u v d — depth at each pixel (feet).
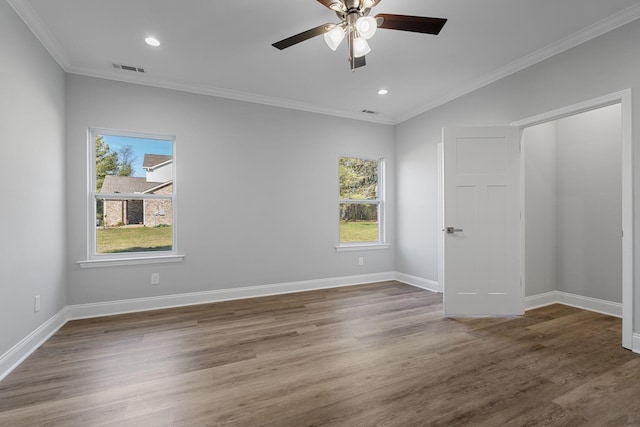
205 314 10.76
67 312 10.10
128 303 10.96
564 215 12.14
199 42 8.99
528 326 9.57
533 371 6.79
